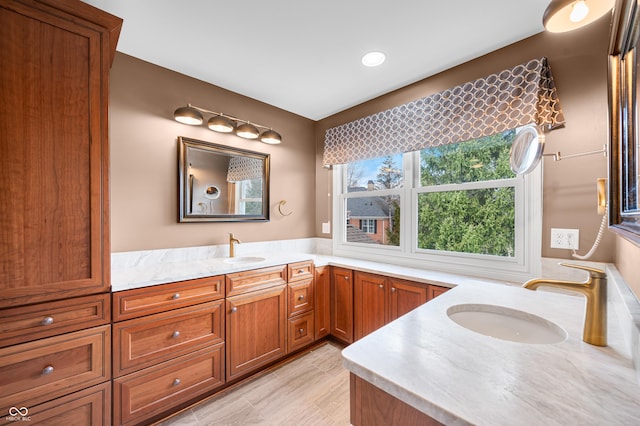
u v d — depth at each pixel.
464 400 0.56
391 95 2.44
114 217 1.82
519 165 1.57
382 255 2.59
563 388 0.59
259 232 2.62
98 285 1.33
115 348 1.38
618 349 0.76
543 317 1.01
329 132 2.93
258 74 2.14
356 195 2.83
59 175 1.24
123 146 1.86
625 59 0.85
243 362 1.89
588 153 1.42
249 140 2.54
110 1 1.40
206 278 1.71
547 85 1.63
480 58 1.91
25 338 1.16
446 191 2.21
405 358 0.71
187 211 2.13
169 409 1.58
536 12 1.49
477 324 1.14
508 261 1.86
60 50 1.23
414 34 1.68
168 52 1.86
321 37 1.71
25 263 1.16
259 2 1.42
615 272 1.28
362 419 0.71
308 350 2.39
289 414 1.61
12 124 1.13
